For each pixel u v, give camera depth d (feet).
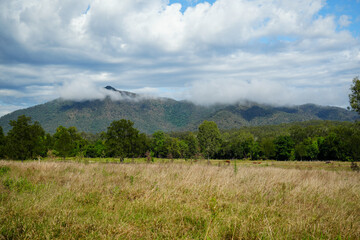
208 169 39.37
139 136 137.28
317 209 19.62
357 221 16.87
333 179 36.94
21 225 13.10
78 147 229.04
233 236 12.97
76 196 20.13
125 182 26.40
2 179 25.25
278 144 271.49
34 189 21.79
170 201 19.19
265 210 17.94
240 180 30.48
